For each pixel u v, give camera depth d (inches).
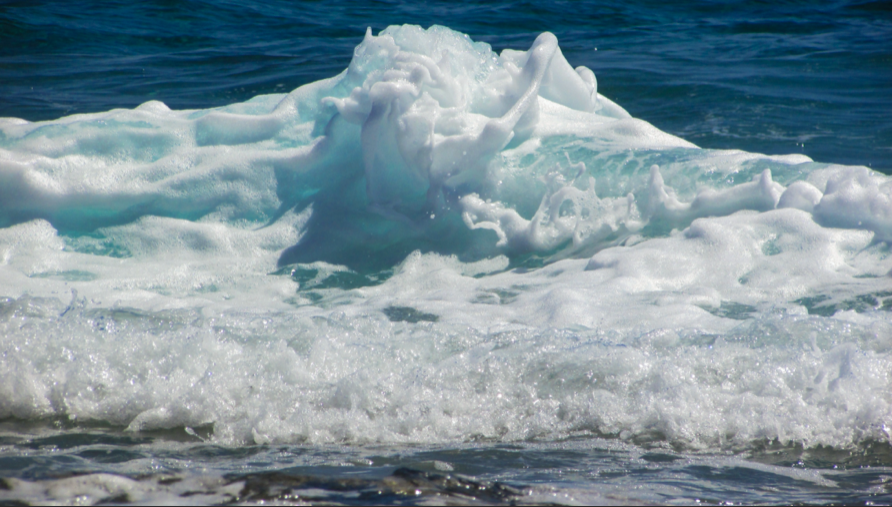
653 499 312.8
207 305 671.1
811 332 462.3
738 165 736.3
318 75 1555.1
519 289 665.0
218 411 425.1
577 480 337.7
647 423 400.5
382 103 778.2
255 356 472.7
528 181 796.6
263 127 860.0
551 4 2598.4
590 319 568.4
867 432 375.9
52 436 408.8
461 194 796.0
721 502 311.0
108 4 2461.9
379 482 305.4
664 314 562.9
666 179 748.6
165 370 462.3
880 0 2518.5
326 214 807.7
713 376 424.5
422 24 2316.7
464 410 418.9
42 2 2450.8
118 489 299.4
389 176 808.9
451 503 284.7
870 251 622.2
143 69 1657.2
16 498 288.8
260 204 817.5
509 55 903.1
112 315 569.6
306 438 403.5
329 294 701.3
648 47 1873.8
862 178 671.1
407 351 481.1
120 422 429.7
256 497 289.0
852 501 312.7
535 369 443.8
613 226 737.6
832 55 1644.9
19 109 1293.1
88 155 848.9
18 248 777.6
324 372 457.7
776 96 1298.0
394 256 772.6
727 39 1975.9
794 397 399.2
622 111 999.0
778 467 353.1
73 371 459.8
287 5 2588.6
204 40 2064.5
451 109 820.0
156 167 834.8
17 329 498.3
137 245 792.3
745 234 658.2
